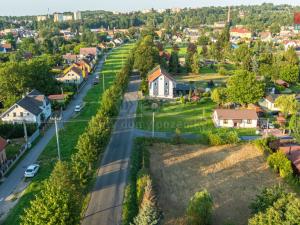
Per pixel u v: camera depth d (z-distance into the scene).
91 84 110.25
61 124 70.06
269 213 31.16
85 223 36.59
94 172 48.31
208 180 47.09
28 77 84.81
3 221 37.50
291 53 130.50
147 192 36.53
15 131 61.44
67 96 86.62
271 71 111.44
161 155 55.22
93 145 46.31
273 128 68.19
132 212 37.78
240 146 59.53
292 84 108.69
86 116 75.56
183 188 44.66
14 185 45.53
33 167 48.31
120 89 85.06
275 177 48.09
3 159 50.94
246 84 77.38
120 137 62.78
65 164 37.50
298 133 57.16
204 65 146.38
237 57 143.25
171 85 92.69
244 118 68.81
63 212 29.72
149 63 116.19
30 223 29.55
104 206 39.88
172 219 37.41
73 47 195.62
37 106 71.00
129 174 47.88
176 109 81.38
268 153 56.38
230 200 41.91
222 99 81.38
